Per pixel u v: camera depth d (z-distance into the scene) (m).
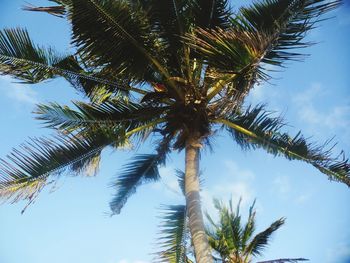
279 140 8.16
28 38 7.68
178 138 8.02
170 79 8.02
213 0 8.02
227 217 11.34
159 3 7.65
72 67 8.16
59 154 7.07
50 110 7.58
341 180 7.60
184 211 9.09
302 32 5.84
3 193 6.41
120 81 8.41
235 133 8.83
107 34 7.33
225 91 6.88
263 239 11.03
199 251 6.36
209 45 5.93
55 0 8.14
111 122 8.23
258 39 5.45
